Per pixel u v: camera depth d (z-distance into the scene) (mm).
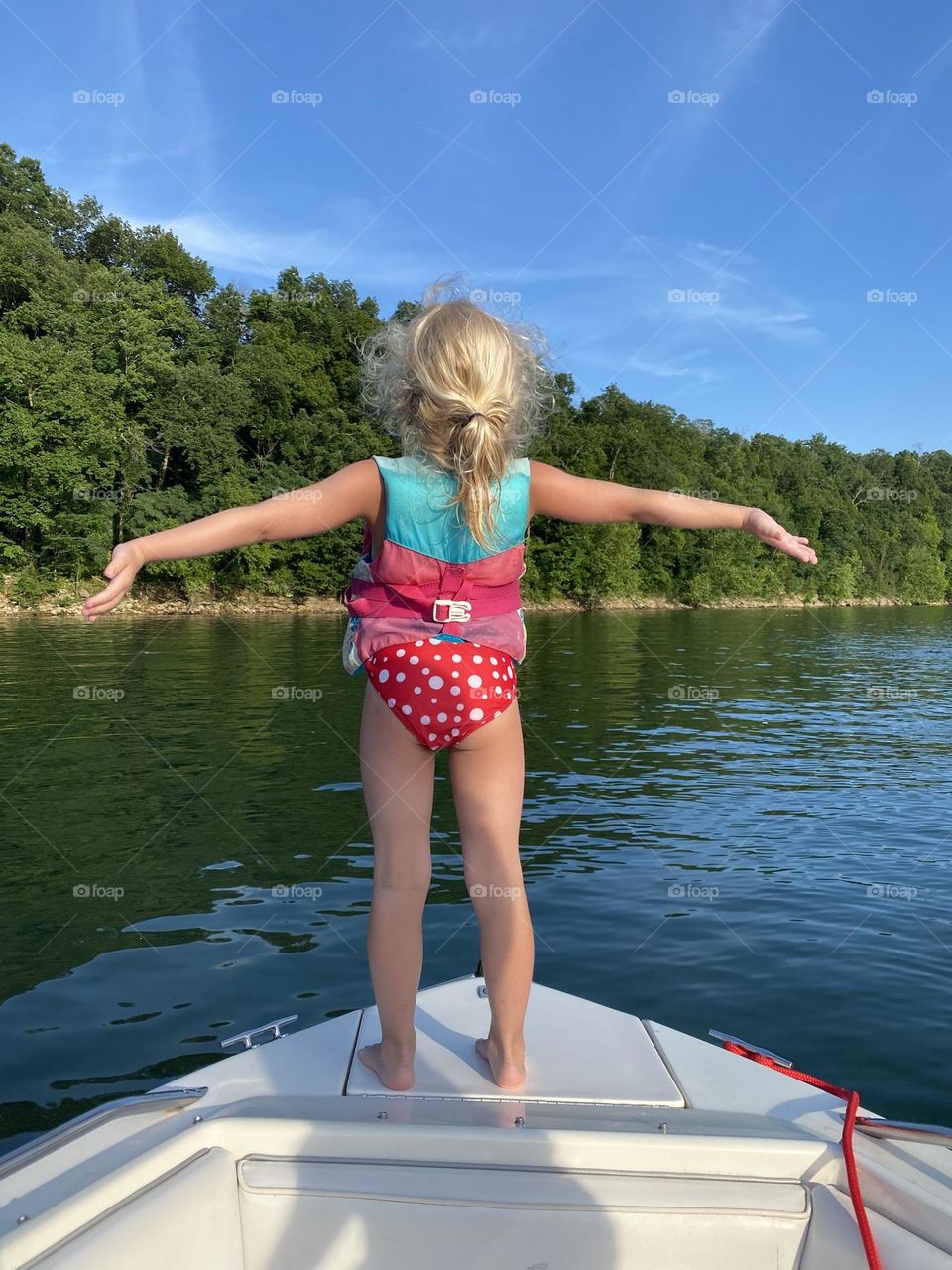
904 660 26641
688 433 66750
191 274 52344
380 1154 1300
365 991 4250
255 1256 1292
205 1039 3787
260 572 36469
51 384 33781
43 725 11859
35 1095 3348
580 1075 1557
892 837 7246
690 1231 1274
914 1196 1211
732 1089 1534
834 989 4336
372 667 1503
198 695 14992
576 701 15461
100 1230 1100
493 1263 1280
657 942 4926
